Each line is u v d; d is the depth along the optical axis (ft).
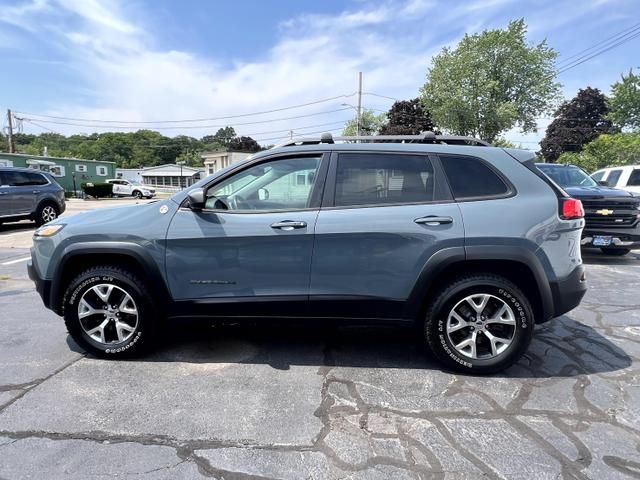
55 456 7.37
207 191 10.94
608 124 193.98
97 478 6.85
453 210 10.18
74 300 11.04
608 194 24.57
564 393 9.66
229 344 12.34
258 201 10.81
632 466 7.20
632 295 17.98
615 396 9.53
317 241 10.31
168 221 10.75
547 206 10.21
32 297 17.48
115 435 7.99
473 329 10.39
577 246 10.55
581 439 7.95
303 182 10.76
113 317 11.16
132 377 10.30
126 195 133.59
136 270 11.12
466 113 116.16
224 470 7.08
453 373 10.61
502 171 10.51
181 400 9.26
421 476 6.95
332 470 7.09
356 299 10.44
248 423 8.43
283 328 13.60
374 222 10.20
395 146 10.79
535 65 120.26
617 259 26.61
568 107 204.74
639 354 11.87
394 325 10.68
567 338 13.01
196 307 10.87
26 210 39.37
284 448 7.66
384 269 10.28
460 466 7.19
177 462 7.26
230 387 9.86
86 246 10.75
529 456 7.45
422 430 8.21
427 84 123.65
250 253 10.51
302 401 9.27
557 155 202.69
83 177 151.43
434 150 10.70
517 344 10.28
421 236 10.12
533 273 10.07
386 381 10.19
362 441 7.87
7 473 6.92
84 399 9.26
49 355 11.53
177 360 11.26
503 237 10.00
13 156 127.03
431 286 10.41
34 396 9.37
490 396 9.51
